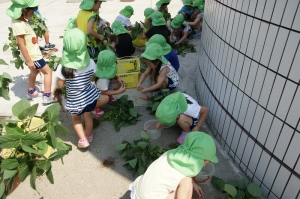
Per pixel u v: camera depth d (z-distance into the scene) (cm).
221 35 262
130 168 254
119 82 332
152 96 357
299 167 183
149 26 525
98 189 235
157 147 263
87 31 389
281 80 184
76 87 249
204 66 335
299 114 175
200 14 607
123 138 295
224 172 248
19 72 437
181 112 257
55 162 262
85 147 275
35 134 128
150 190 179
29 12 310
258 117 213
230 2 237
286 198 200
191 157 174
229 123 258
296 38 166
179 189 174
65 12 820
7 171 130
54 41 576
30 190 234
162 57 337
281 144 195
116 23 469
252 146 227
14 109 149
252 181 236
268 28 188
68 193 232
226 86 257
